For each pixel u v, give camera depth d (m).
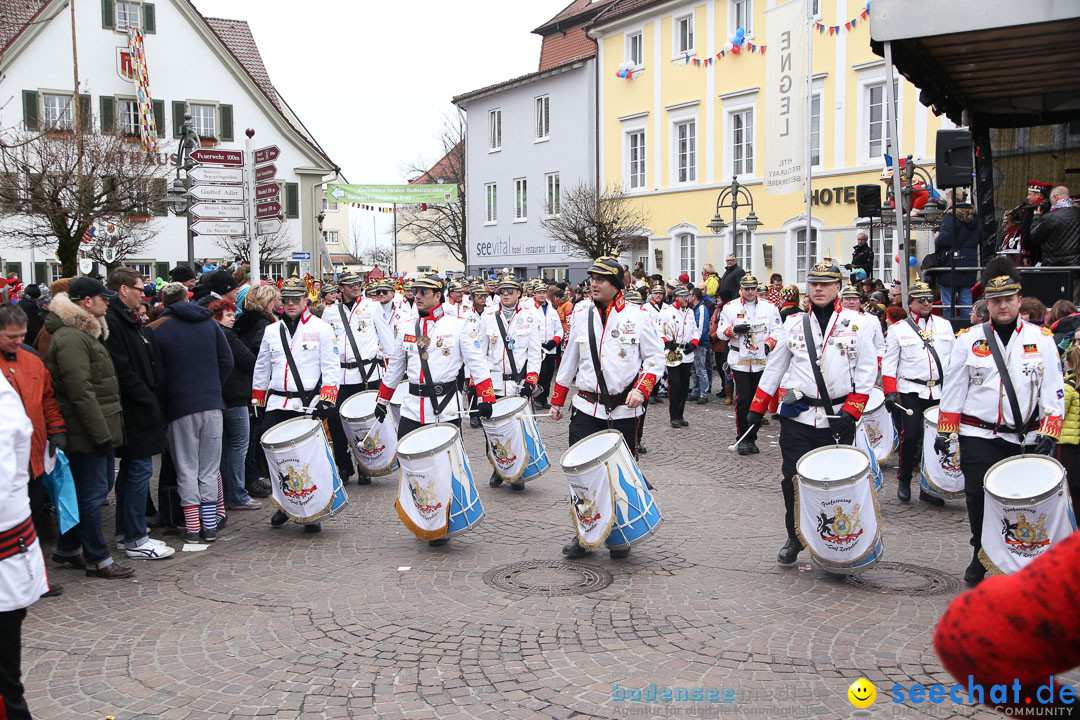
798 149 15.68
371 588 6.16
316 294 16.94
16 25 35.97
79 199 21.77
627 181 29.39
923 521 7.92
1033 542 5.41
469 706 4.30
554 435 12.99
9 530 3.79
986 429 5.92
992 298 5.83
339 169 40.69
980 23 8.48
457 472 7.03
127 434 6.84
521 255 34.78
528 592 6.00
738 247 25.45
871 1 8.91
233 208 12.87
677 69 27.00
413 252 76.25
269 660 4.92
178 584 6.34
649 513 6.60
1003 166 12.32
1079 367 6.54
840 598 5.80
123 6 35.81
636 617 5.47
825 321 6.51
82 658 4.99
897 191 9.38
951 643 1.58
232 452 8.54
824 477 6.06
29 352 5.86
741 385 11.53
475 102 36.88
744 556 6.82
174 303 7.35
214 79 37.56
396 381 8.45
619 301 6.89
